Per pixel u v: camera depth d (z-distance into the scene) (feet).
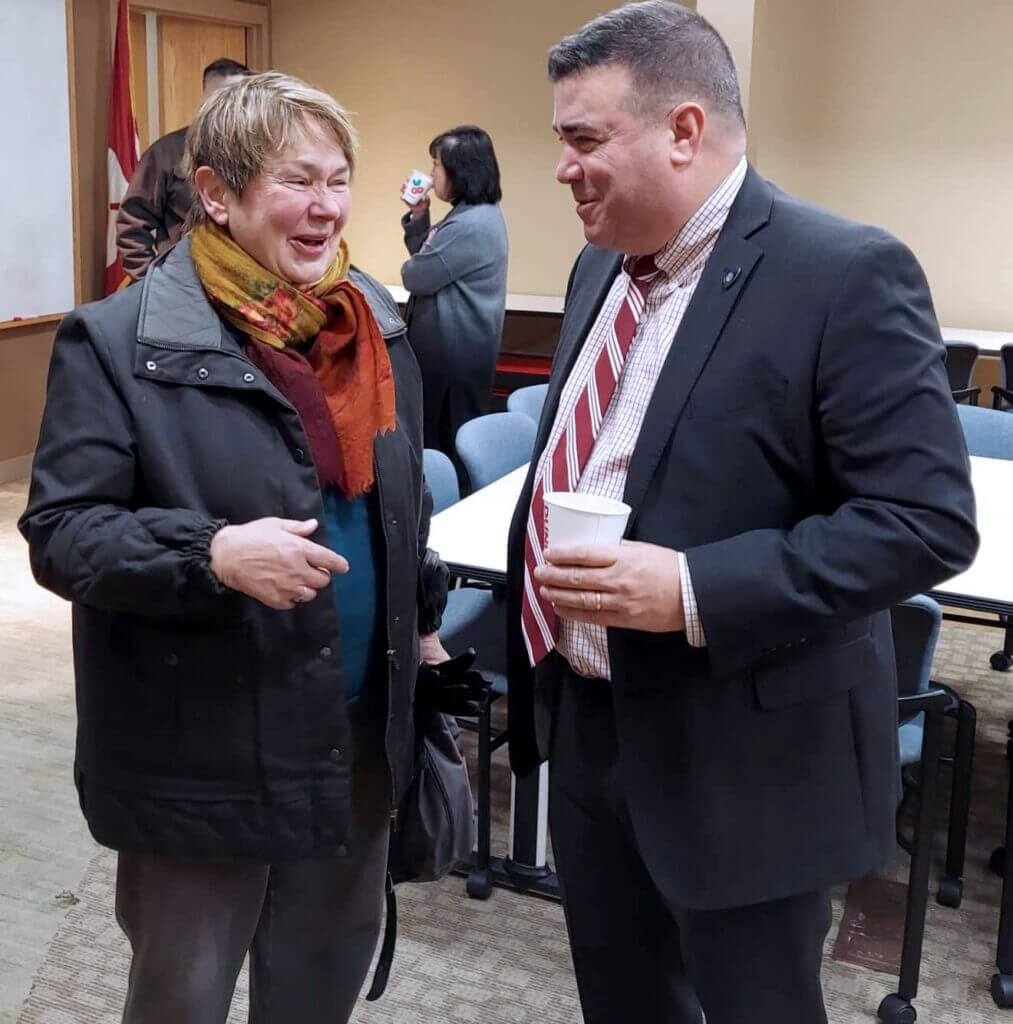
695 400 4.19
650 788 4.48
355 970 5.54
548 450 4.97
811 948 4.71
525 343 21.61
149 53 20.45
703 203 4.25
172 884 4.76
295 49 22.99
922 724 7.84
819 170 20.25
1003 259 19.62
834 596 3.91
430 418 15.31
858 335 3.92
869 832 4.57
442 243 14.52
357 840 5.25
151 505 4.40
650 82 4.05
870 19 19.39
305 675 4.55
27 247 17.80
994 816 9.53
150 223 15.61
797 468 4.14
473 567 7.61
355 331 4.63
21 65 17.11
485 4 21.48
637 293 4.59
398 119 22.58
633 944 5.34
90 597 4.17
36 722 10.65
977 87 19.11
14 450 18.62
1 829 8.89
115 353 4.29
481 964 7.59
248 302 4.40
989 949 7.84
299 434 4.42
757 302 4.11
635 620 4.03
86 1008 7.00
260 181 4.27
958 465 3.91
